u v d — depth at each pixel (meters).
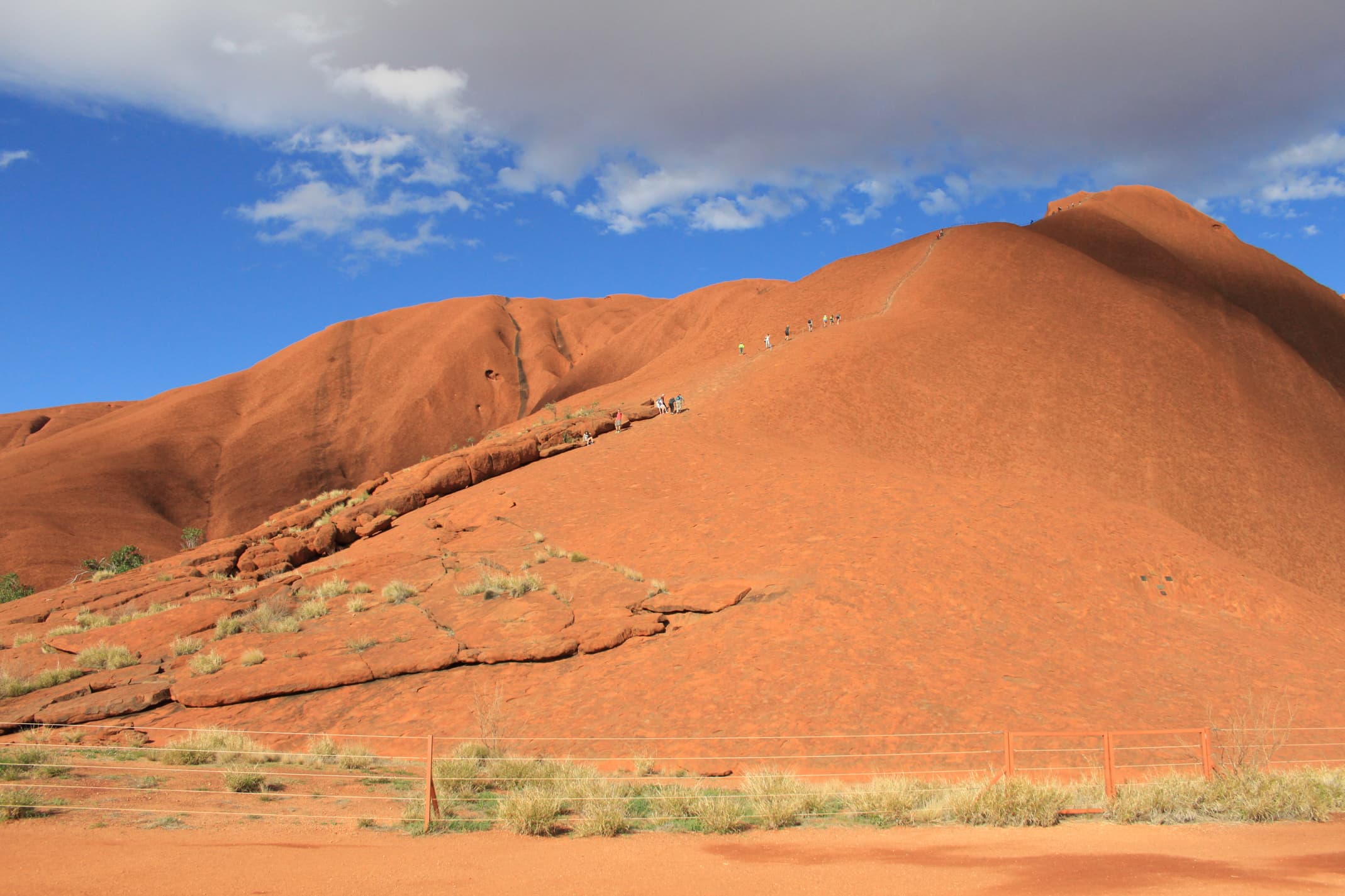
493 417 120.44
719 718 13.98
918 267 66.19
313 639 17.69
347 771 11.83
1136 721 13.79
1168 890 6.38
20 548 67.94
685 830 9.09
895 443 39.41
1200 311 61.28
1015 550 21.14
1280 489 41.41
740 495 26.11
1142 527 23.78
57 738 13.80
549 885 6.78
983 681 15.05
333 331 133.62
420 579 21.23
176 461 98.50
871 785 10.76
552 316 154.75
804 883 6.80
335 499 31.78
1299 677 16.28
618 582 19.66
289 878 6.93
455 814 9.67
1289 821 9.36
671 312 123.06
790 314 70.00
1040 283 58.88
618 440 35.56
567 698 15.01
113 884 6.64
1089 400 45.28
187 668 16.89
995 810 9.42
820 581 18.95
